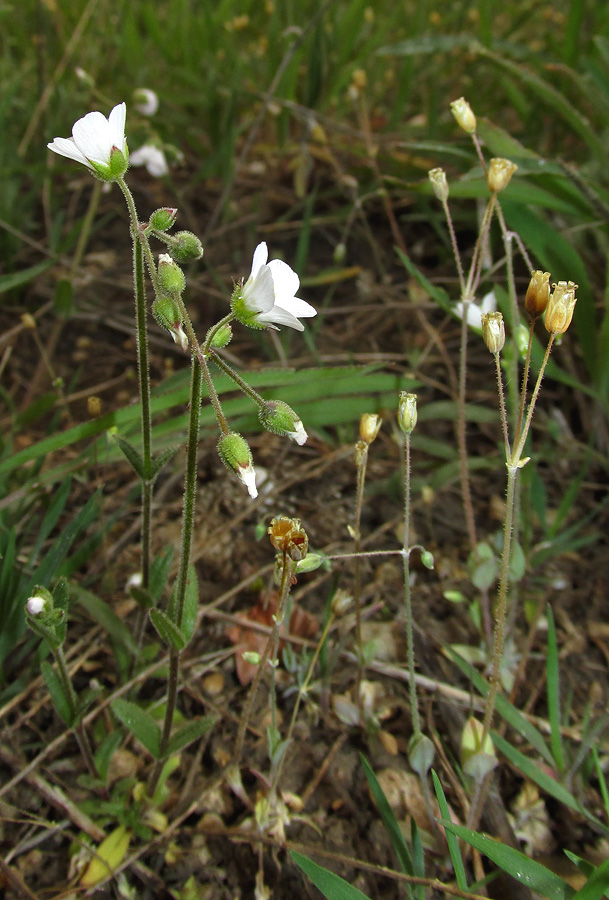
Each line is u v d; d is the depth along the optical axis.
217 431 0.16
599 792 0.13
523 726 0.13
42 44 0.26
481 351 0.21
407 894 0.11
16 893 0.11
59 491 0.14
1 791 0.12
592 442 0.19
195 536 0.17
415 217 0.23
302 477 0.18
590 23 0.30
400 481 0.17
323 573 0.16
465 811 0.12
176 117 0.27
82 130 0.09
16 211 0.24
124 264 0.24
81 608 0.15
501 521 0.17
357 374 0.16
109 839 0.12
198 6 0.31
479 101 0.26
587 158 0.25
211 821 0.12
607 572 0.16
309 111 0.24
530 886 0.10
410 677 0.11
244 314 0.09
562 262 0.18
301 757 0.13
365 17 0.29
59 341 0.22
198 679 0.14
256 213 0.24
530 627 0.15
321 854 0.11
